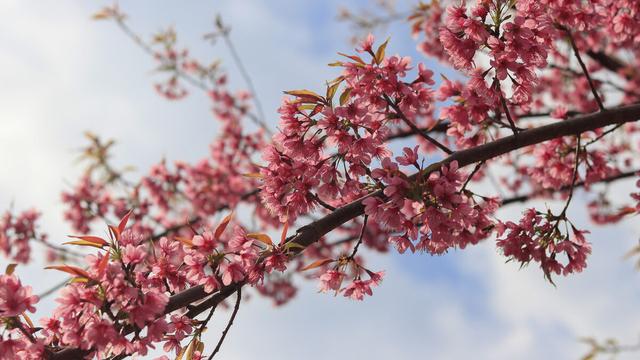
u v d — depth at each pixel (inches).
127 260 112.7
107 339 105.0
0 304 105.5
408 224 125.6
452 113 154.9
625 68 298.8
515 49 126.6
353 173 128.7
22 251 305.7
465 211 119.0
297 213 130.2
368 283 134.8
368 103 131.4
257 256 123.0
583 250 141.2
